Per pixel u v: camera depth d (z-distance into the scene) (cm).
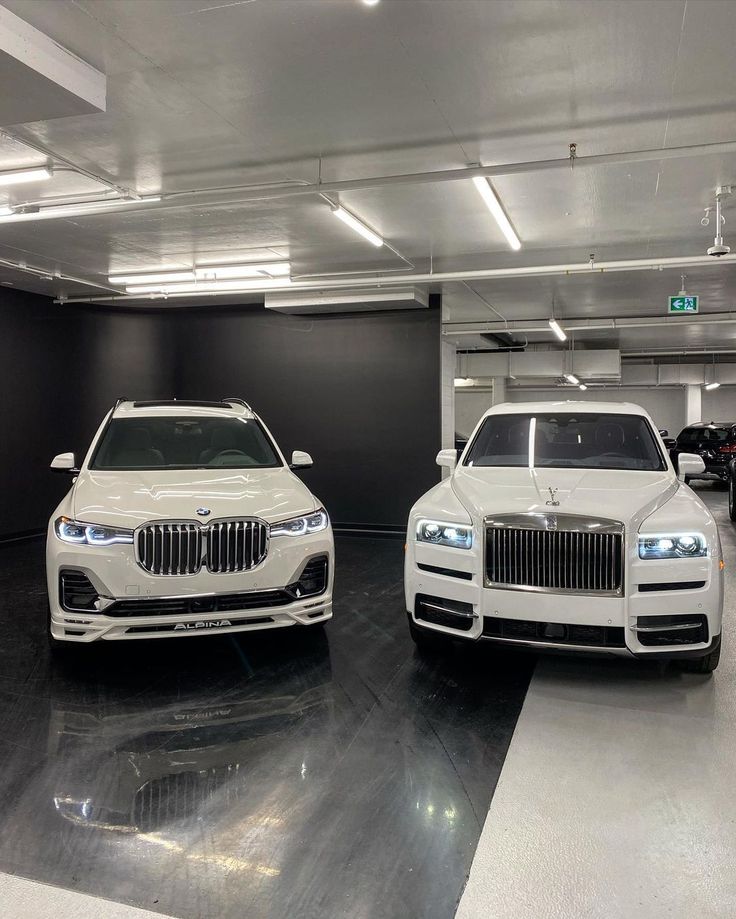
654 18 320
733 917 200
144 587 380
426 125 438
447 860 227
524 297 1048
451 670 411
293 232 679
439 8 314
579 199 579
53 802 266
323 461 1013
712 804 262
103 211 572
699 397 2461
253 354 1041
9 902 207
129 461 496
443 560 388
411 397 975
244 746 314
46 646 459
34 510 948
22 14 318
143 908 205
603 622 351
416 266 834
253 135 454
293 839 240
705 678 393
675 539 355
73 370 995
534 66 365
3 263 784
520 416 505
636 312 1207
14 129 447
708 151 447
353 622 516
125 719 344
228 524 394
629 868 223
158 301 1014
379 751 308
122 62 362
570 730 327
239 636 479
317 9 316
